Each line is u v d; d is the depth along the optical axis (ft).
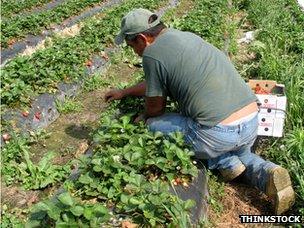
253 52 15.61
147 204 6.02
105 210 5.71
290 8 22.66
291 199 7.00
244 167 7.55
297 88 9.47
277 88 8.96
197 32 15.23
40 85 10.96
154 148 7.37
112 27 16.12
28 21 17.99
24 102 10.05
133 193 6.35
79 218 5.64
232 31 18.04
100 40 14.96
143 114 8.29
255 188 7.83
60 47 13.65
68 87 11.56
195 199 6.95
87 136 9.77
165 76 7.18
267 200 7.59
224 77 7.18
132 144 7.38
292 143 8.21
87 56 13.10
